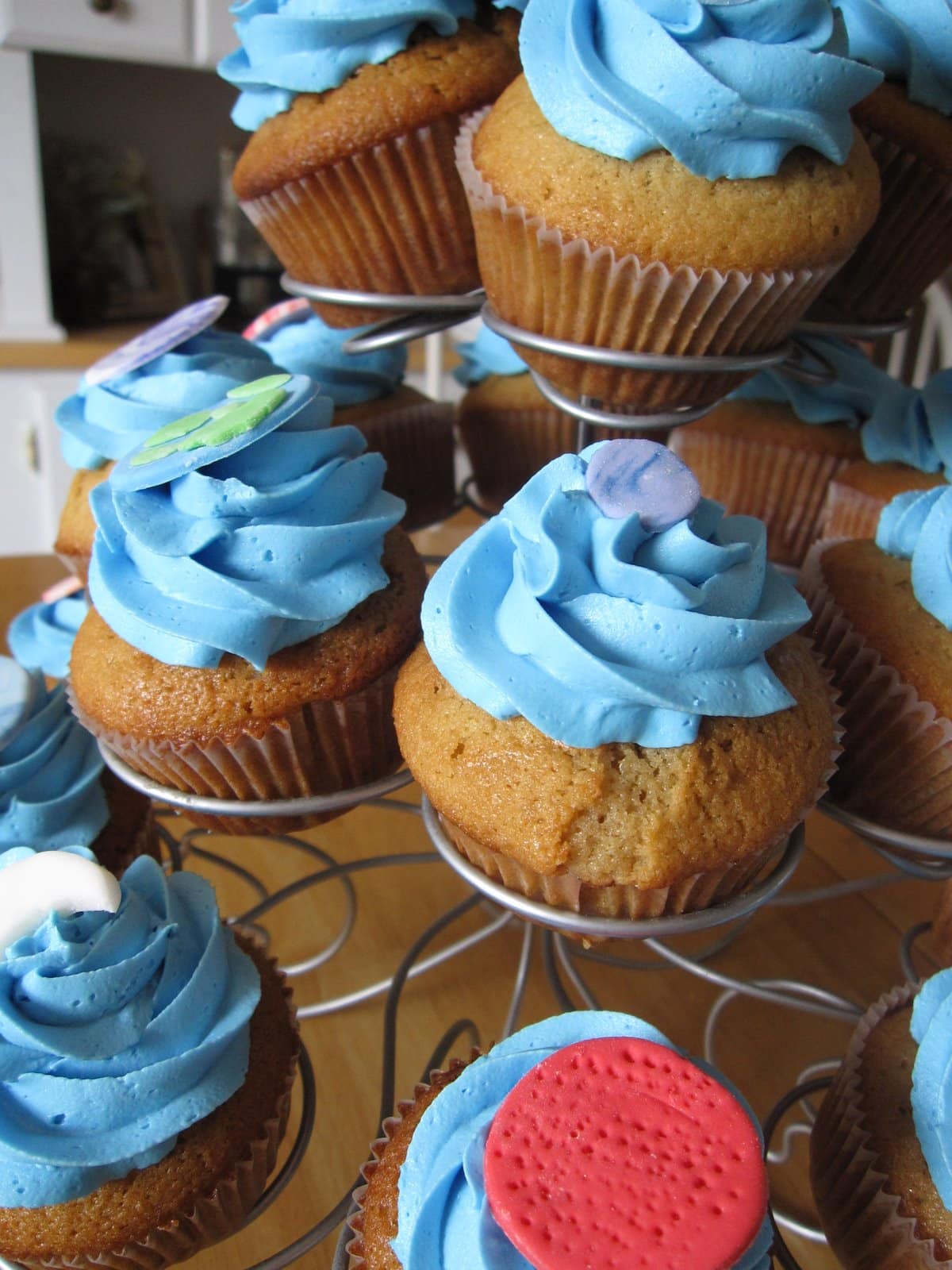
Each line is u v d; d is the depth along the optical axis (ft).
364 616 0.71
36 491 1.84
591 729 0.58
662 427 0.75
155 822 0.86
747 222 0.67
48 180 1.89
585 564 0.59
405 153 0.80
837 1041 0.81
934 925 0.78
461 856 0.65
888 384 1.01
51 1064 0.59
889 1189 0.58
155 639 0.68
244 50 0.85
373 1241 0.55
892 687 0.68
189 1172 0.59
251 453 0.69
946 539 0.69
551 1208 0.46
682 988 0.85
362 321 0.90
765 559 0.63
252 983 0.65
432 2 0.78
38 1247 0.58
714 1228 0.46
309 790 0.75
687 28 0.66
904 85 0.78
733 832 0.58
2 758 0.75
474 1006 0.82
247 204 0.89
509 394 1.13
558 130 0.69
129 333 1.92
